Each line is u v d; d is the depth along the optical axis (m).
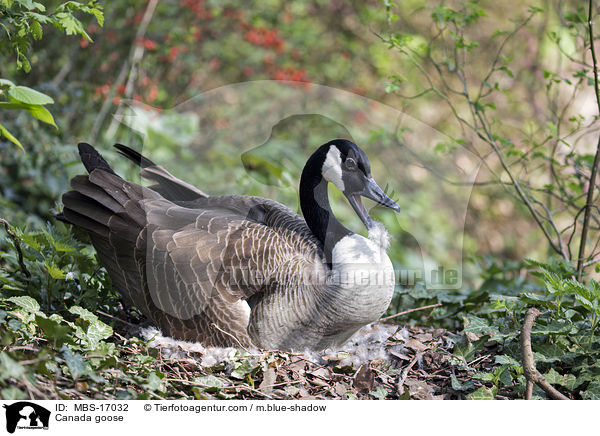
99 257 6.23
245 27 12.84
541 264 6.12
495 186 11.21
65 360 4.36
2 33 7.23
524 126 12.02
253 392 5.00
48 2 9.61
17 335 4.80
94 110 9.99
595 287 5.39
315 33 14.27
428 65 12.47
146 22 10.62
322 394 5.15
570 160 8.73
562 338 5.43
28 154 8.62
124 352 5.38
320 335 5.59
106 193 6.19
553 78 7.88
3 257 6.30
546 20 11.28
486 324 5.83
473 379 5.29
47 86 9.27
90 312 5.43
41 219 8.51
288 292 5.44
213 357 5.43
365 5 13.90
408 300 7.28
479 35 14.38
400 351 5.85
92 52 10.48
